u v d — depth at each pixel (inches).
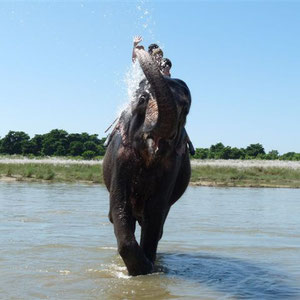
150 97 233.1
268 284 259.3
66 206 598.2
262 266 301.3
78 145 3437.5
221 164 1793.8
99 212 543.5
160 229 272.1
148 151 245.1
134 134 249.6
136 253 258.2
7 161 1868.8
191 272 283.3
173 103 204.4
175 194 307.1
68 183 1113.4
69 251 332.2
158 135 212.7
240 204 678.5
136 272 265.6
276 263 310.0
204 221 490.6
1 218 479.8
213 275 277.6
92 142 3484.3
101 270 281.0
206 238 394.6
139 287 246.2
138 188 261.7
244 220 503.2
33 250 332.2
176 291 241.4
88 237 386.3
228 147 3189.0
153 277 266.2
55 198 706.8
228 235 409.1
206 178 1296.8
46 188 924.6
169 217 519.8
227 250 349.1
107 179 286.0
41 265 290.2
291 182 1291.8
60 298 225.1
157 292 238.4
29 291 235.6
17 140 3705.7
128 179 259.0
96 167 1503.4
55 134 3654.0
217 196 823.7
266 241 383.6
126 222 259.4
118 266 292.2
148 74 205.2
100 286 246.8
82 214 524.1
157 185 261.6
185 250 347.9
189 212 569.9
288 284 259.9
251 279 269.4
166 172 259.3
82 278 262.5
